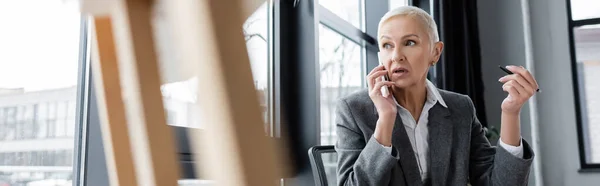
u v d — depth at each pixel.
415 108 0.84
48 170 0.96
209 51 0.29
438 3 2.93
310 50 1.59
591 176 3.11
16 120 0.90
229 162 0.28
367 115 0.83
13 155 0.90
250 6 0.31
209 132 0.29
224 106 0.29
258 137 0.29
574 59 3.26
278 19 1.57
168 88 0.36
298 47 1.60
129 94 0.34
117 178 0.36
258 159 0.29
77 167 0.98
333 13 1.99
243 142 0.29
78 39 1.02
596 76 3.26
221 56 0.29
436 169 0.82
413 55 0.78
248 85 0.30
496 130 3.03
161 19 0.33
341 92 2.13
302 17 1.61
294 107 1.58
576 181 3.13
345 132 0.84
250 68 0.30
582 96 3.26
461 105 0.88
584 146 3.22
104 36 0.37
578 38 3.31
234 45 0.30
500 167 0.82
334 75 2.07
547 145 3.21
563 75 3.24
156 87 0.34
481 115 3.26
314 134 1.57
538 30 3.31
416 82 0.80
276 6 1.58
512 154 0.81
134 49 0.34
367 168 0.75
